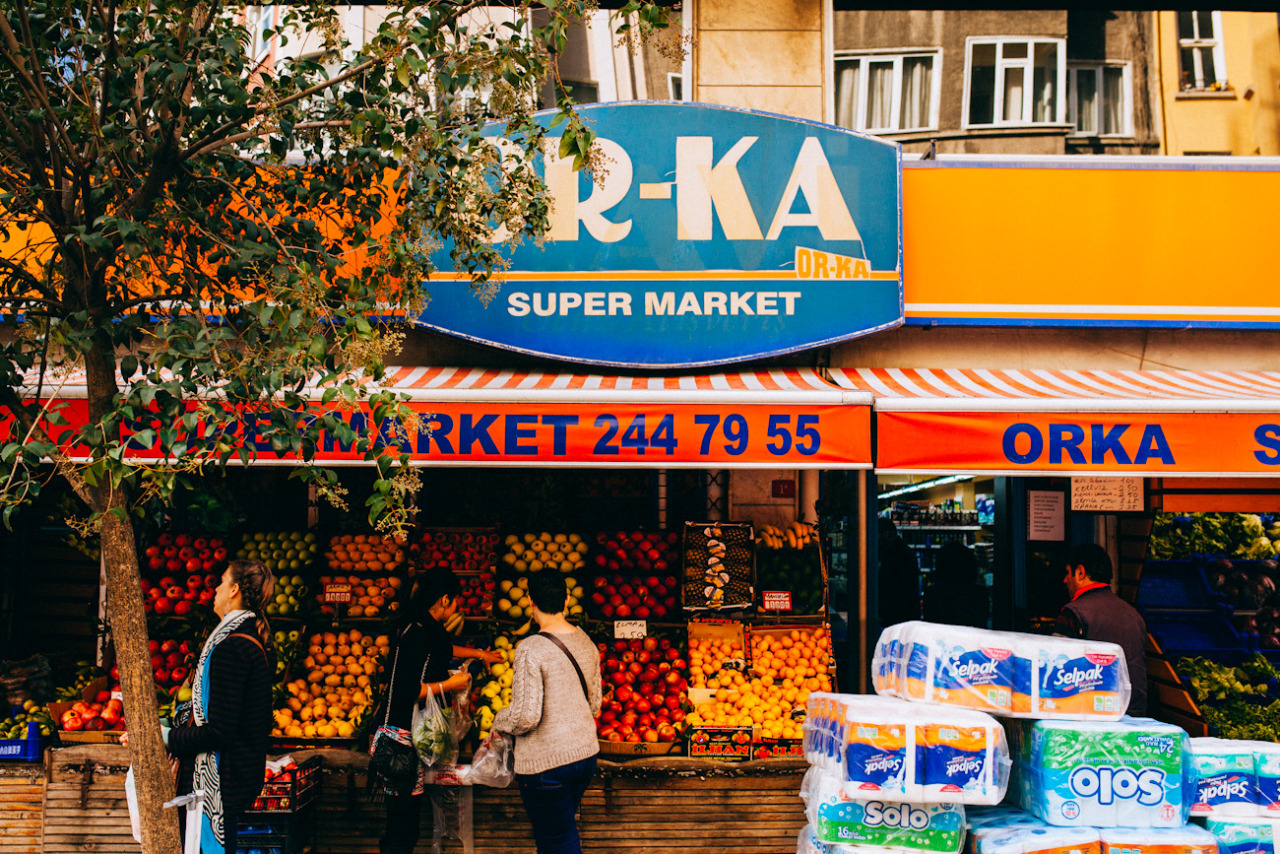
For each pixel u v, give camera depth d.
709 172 6.36
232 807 3.84
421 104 3.82
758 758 5.53
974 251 6.71
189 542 6.44
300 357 3.15
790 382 6.12
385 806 5.26
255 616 4.12
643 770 5.45
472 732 5.61
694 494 7.68
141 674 3.29
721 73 7.18
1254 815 3.61
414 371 6.39
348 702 5.77
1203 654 7.29
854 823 3.68
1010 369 6.79
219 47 3.46
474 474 7.17
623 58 7.73
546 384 5.95
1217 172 6.77
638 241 6.33
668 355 6.31
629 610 6.29
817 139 6.39
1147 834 3.51
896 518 10.47
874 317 6.34
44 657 6.44
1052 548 7.66
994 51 9.32
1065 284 6.71
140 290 4.90
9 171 3.54
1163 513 7.73
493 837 5.36
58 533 7.23
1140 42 9.35
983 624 7.55
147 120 3.75
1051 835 3.50
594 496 7.54
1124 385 6.05
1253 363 6.88
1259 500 7.31
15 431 3.11
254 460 4.68
